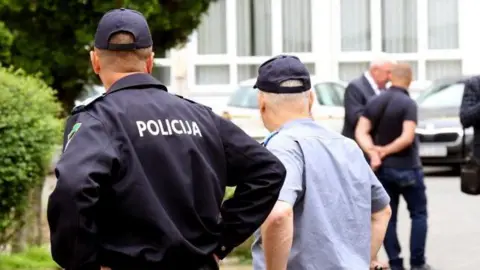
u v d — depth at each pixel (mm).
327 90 22547
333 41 30359
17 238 10836
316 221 5117
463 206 16344
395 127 10625
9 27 12781
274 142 5215
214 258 4285
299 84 5305
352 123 11547
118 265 4070
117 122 4148
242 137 4379
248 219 4336
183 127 4246
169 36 13555
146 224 4074
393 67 10672
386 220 5445
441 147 19828
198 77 30125
